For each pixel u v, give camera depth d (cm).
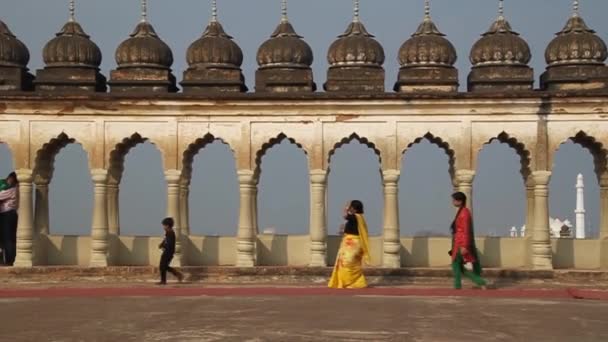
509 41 1488
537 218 1452
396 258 1458
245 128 1492
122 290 1235
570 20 1518
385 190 1475
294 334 827
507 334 830
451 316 952
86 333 840
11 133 1500
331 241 1562
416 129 1475
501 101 1461
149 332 842
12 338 813
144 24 1555
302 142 1485
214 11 1564
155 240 1580
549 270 1420
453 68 1495
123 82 1509
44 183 1587
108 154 1495
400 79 1487
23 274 1445
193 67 1520
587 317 948
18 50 1532
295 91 1494
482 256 1550
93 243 1487
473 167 1468
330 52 1522
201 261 1581
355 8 1547
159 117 1499
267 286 1345
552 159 1460
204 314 969
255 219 1565
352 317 941
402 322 905
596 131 1459
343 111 1481
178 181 1493
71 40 1520
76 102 1497
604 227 1537
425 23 1531
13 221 1532
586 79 1473
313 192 1480
